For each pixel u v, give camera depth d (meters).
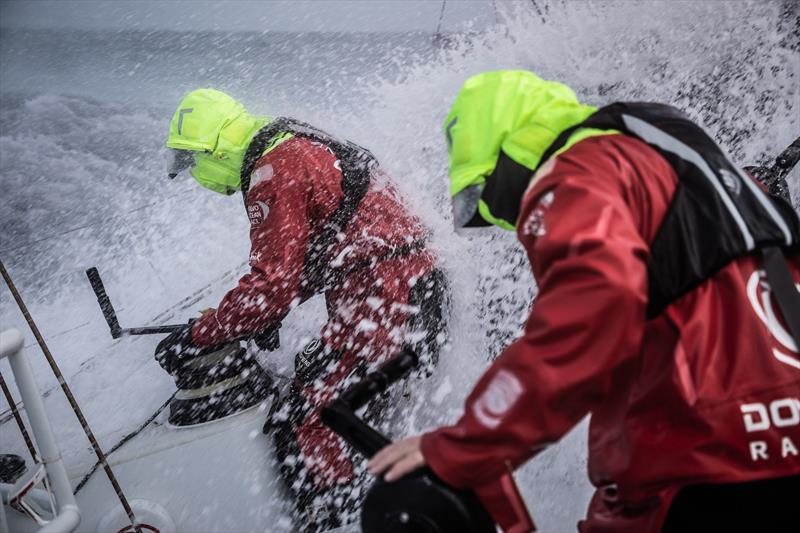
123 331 2.35
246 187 2.27
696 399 1.03
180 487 2.02
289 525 2.11
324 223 2.23
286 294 2.13
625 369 1.00
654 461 1.06
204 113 2.31
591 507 1.29
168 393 2.34
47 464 1.58
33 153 4.80
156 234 3.95
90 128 4.99
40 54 5.60
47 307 3.63
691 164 1.09
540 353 0.94
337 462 2.15
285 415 2.17
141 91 5.27
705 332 1.05
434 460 1.03
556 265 0.97
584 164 1.06
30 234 4.18
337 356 2.22
